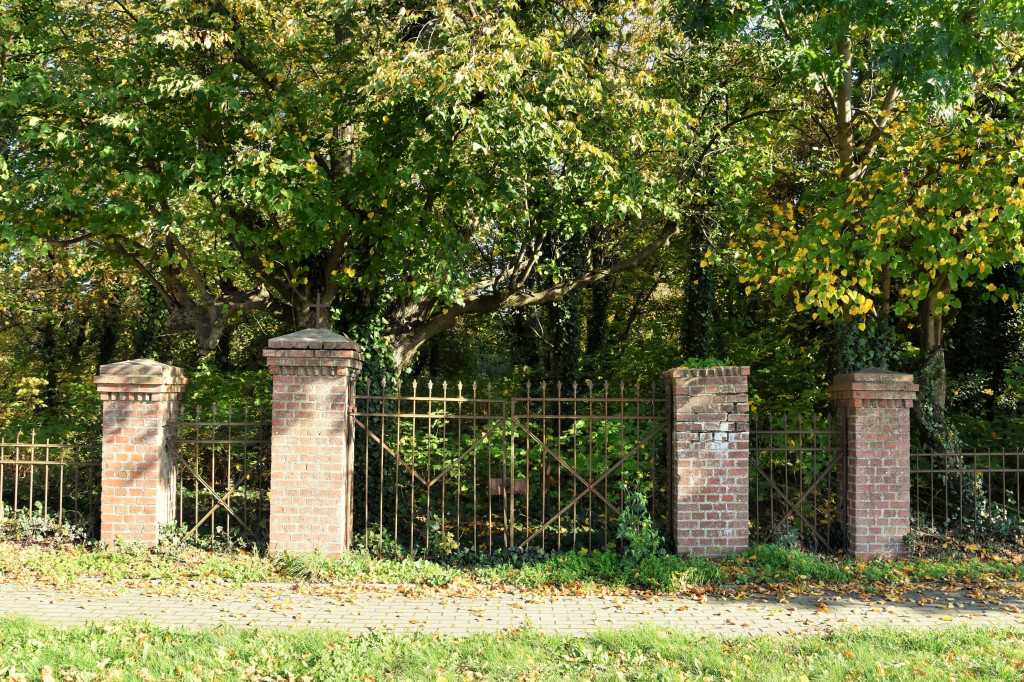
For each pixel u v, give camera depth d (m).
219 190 9.68
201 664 5.49
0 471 9.54
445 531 9.72
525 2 11.52
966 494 10.21
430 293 12.13
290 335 8.73
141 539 8.78
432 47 10.35
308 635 6.18
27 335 21.44
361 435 10.63
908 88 10.03
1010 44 10.99
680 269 18.92
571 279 13.76
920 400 11.54
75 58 10.58
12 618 6.50
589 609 7.29
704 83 11.80
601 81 10.30
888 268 11.71
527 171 10.88
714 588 7.90
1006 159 9.17
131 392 8.84
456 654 5.76
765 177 12.46
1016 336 14.41
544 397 8.93
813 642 6.04
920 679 5.12
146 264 15.40
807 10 10.29
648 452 11.94
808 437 12.12
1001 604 7.38
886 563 8.48
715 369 8.66
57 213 10.37
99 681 5.17
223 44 10.05
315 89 10.22
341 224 10.45
